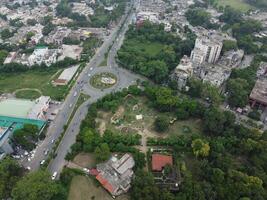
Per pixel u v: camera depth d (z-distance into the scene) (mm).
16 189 197750
